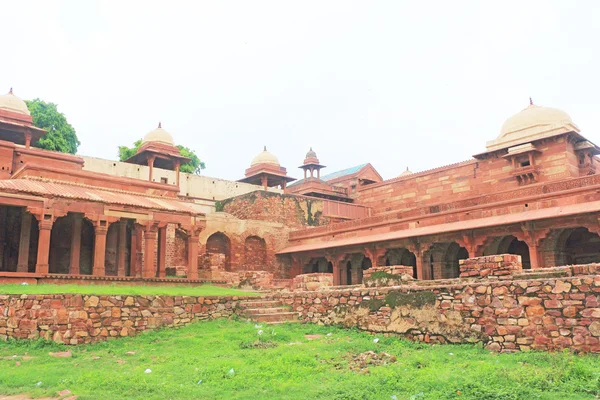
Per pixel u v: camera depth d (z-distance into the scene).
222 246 30.08
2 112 26.25
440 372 7.00
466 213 22.67
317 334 11.52
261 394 6.39
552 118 27.11
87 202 17.88
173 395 6.45
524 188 21.14
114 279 17.45
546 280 8.45
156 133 34.50
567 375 6.36
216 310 13.62
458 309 9.59
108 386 6.95
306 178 45.28
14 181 17.88
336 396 6.12
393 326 10.70
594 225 17.92
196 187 37.34
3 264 20.23
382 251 25.27
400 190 35.34
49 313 10.81
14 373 7.92
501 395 5.74
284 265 31.81
